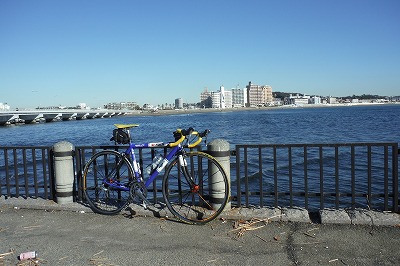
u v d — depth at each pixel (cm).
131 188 526
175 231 465
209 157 498
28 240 451
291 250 397
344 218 466
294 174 1395
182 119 10831
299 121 6800
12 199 614
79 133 5178
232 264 371
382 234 430
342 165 1559
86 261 389
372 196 504
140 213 532
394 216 467
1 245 437
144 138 3841
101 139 3966
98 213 545
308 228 456
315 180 1267
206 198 535
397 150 486
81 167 591
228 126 5672
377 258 372
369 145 500
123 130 536
